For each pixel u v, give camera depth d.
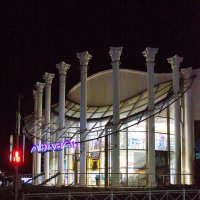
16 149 31.02
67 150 61.41
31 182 65.19
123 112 58.62
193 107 57.41
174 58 55.00
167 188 40.44
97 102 63.12
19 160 30.86
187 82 57.16
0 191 39.34
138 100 58.94
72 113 64.94
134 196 31.98
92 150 58.31
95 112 62.00
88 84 63.72
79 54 57.03
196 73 57.94
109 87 62.19
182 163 56.47
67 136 62.06
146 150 54.81
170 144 55.81
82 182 53.12
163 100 55.38
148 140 51.91
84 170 54.06
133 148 55.00
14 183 30.23
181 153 56.19
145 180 53.31
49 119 64.31
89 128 60.69
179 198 34.25
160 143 54.88
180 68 58.75
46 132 63.59
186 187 41.25
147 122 54.69
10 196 34.84
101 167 56.72
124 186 48.16
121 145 55.22
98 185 50.12
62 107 60.19
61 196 31.34
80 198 32.59
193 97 57.56
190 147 56.47
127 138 55.22
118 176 50.47
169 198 33.75
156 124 55.03
